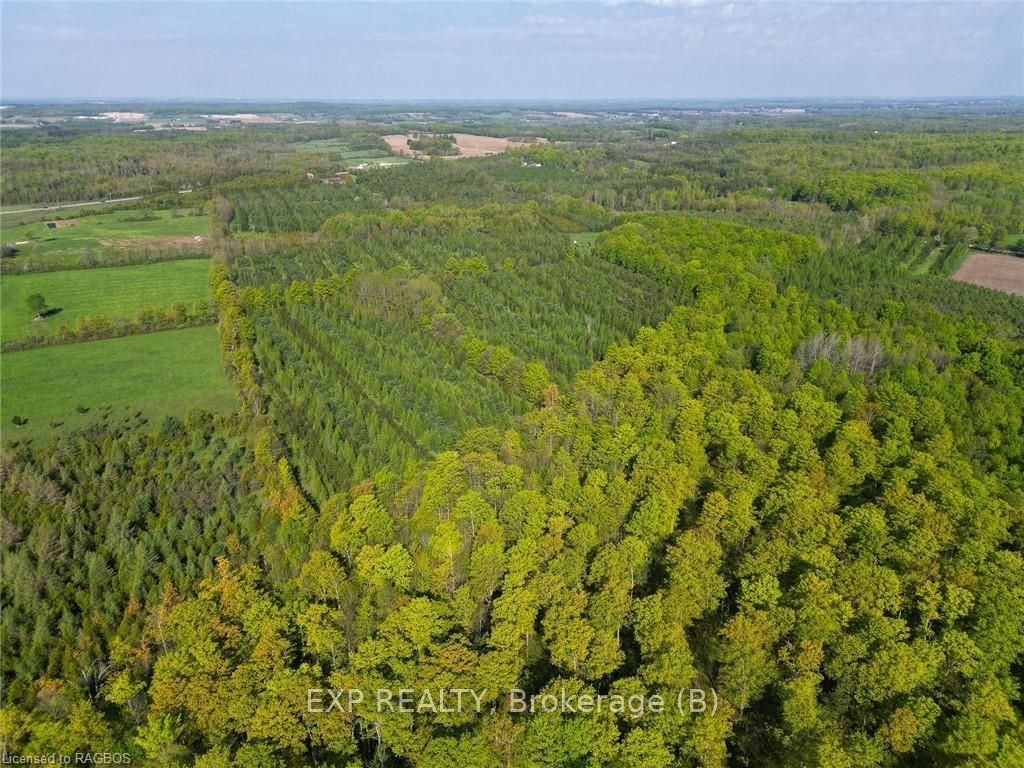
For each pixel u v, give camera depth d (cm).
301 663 6562
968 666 6062
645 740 5447
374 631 6856
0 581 8194
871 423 10450
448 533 7506
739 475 8669
